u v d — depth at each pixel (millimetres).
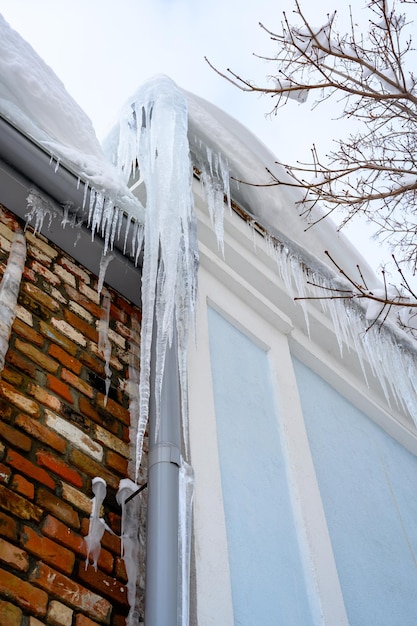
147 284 3576
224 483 3516
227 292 4574
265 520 3584
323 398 4863
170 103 4527
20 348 3186
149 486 3008
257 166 4957
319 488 4188
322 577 3570
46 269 3637
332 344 5133
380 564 4137
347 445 4719
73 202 3795
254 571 3312
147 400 3152
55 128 3967
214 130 4824
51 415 3088
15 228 3625
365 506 4418
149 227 3830
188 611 2756
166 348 3477
